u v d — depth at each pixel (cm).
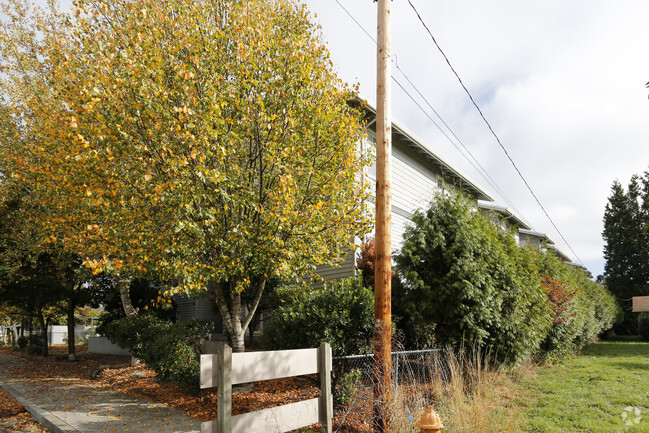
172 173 740
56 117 885
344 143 883
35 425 754
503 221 1261
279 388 900
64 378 1246
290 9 936
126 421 720
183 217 775
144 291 1798
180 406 823
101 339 1925
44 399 918
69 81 841
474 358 816
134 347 1291
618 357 1747
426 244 1012
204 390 902
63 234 1152
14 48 1339
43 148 920
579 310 1686
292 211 796
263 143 817
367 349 772
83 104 712
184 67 767
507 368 1014
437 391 684
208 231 793
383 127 679
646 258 4569
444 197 1065
